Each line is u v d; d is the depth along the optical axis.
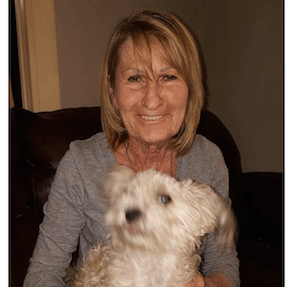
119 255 1.19
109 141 1.29
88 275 1.20
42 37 2.25
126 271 1.17
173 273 1.17
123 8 2.64
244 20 2.70
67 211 1.23
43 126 1.59
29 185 1.56
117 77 1.19
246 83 2.76
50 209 1.24
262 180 2.05
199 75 1.25
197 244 1.23
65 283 1.32
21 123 1.56
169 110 1.17
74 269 1.35
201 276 1.22
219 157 1.42
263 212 2.01
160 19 1.16
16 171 1.52
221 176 1.41
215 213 1.20
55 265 1.21
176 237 1.13
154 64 1.12
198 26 3.13
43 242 1.22
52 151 1.56
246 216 2.08
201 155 1.37
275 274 1.67
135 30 1.12
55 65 2.30
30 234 1.44
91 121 1.74
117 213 1.12
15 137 1.53
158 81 1.14
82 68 2.45
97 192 1.21
